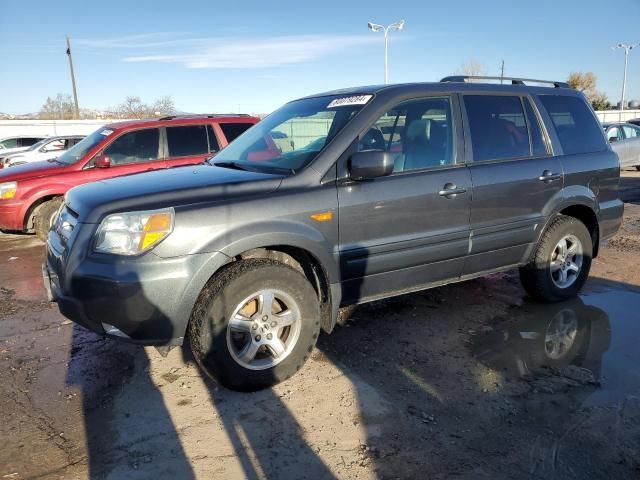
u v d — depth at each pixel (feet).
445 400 10.94
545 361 12.67
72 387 11.73
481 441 9.55
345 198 11.81
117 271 9.91
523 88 15.60
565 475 8.64
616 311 15.84
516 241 14.89
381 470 8.80
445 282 14.06
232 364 10.87
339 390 11.35
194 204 10.47
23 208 24.50
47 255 12.04
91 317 10.25
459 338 14.01
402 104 13.10
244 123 27.86
